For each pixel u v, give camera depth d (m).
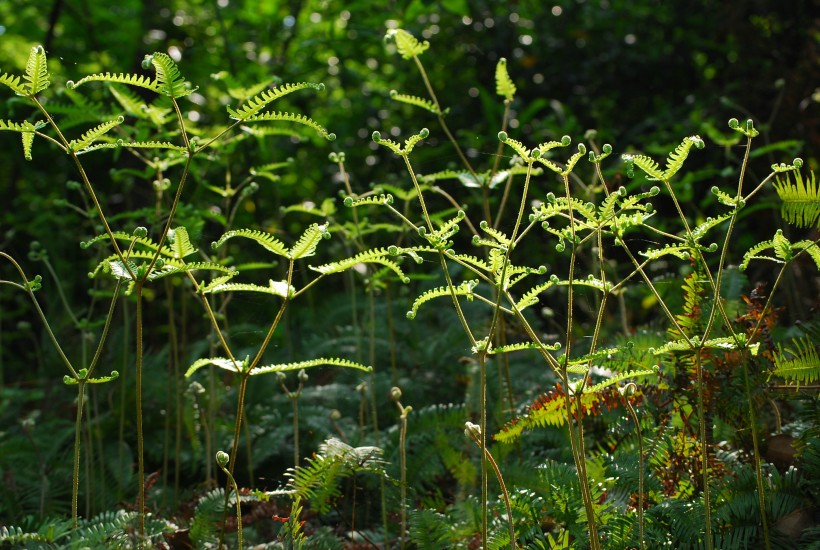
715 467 2.24
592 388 1.91
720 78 6.66
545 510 2.26
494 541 2.19
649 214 1.84
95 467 3.40
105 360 4.48
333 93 7.19
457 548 2.39
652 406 2.41
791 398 2.23
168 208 3.57
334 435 3.35
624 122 6.89
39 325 6.16
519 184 5.42
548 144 1.77
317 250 5.38
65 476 3.30
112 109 3.06
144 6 6.64
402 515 2.44
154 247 2.00
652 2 7.09
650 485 2.25
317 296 5.75
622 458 2.35
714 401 2.29
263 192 5.66
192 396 3.46
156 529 2.24
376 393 3.77
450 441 2.97
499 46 7.04
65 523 2.05
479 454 2.91
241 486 3.34
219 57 5.89
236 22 6.33
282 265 5.24
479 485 2.83
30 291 1.98
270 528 2.65
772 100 5.53
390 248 1.86
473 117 6.81
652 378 2.47
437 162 5.87
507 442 2.43
